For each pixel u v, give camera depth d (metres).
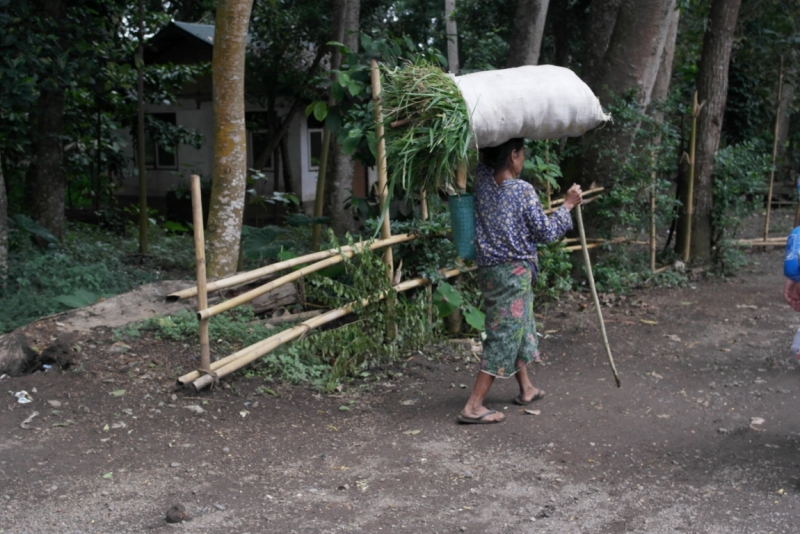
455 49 14.00
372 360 5.69
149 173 19.91
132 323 5.53
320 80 6.90
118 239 12.66
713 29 9.60
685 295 8.45
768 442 4.28
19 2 7.79
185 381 4.73
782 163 19.20
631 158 8.49
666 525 3.35
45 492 3.57
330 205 10.84
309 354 5.44
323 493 3.65
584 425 4.55
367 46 6.02
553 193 8.87
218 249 6.67
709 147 9.69
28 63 7.88
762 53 14.41
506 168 4.48
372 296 5.56
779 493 3.64
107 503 3.49
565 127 4.57
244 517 3.39
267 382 5.10
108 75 10.60
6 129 10.43
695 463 4.02
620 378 5.52
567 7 15.75
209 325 5.49
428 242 5.96
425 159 4.67
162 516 3.38
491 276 4.51
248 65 16.14
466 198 4.56
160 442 4.17
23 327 5.32
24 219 9.04
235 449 4.15
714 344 6.49
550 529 3.33
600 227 8.60
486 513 3.47
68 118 13.13
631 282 8.54
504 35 17.64
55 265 7.48
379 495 3.65
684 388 5.29
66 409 4.43
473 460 4.07
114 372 4.90
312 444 4.29
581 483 3.79
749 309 7.75
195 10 24.22
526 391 4.94
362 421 4.67
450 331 6.34
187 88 18.70
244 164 6.77
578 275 8.55
